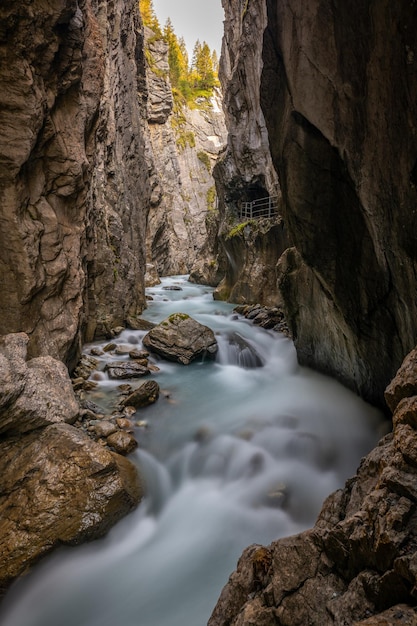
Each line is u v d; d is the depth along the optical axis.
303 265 9.62
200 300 22.55
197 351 11.34
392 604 2.25
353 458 6.62
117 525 5.05
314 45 5.72
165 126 47.88
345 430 7.30
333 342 8.66
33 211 7.29
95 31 10.28
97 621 4.23
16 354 5.83
